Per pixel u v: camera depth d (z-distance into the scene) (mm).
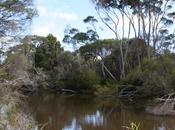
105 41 60625
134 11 55812
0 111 12383
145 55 55125
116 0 55531
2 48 17391
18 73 17141
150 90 42500
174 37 57406
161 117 32031
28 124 13328
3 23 17531
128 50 57031
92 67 60969
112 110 36938
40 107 38031
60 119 30531
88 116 32750
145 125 28031
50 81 60594
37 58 64938
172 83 40500
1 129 11766
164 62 43219
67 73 60125
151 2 55094
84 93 57719
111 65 58500
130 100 45406
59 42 67062
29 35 18266
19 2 17562
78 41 61531
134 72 48000
